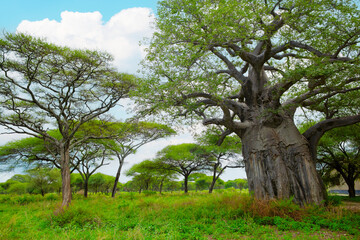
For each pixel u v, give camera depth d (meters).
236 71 12.38
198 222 8.49
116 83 17.00
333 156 20.92
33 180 30.09
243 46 10.25
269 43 9.95
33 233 7.65
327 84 10.25
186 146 33.94
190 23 10.29
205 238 6.36
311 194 10.33
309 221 8.03
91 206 14.83
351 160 19.98
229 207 9.90
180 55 10.12
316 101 12.05
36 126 15.80
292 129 11.52
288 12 9.58
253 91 12.09
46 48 13.58
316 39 9.91
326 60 9.46
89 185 47.03
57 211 10.09
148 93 11.03
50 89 15.80
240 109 12.49
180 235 6.71
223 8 8.98
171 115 12.20
